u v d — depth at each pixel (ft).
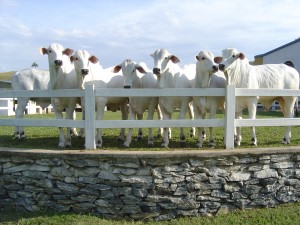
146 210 20.30
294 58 76.89
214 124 22.22
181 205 20.52
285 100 29.48
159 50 24.99
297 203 22.40
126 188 20.33
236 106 26.58
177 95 21.90
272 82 28.48
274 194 21.89
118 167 20.36
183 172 20.43
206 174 20.68
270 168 21.70
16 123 23.41
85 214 20.75
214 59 25.45
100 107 25.91
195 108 26.22
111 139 31.17
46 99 32.07
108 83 27.25
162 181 20.29
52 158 21.08
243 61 25.95
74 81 26.35
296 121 23.34
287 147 22.22
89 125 21.85
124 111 31.76
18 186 22.02
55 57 24.52
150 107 27.04
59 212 21.07
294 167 22.22
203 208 20.81
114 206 20.53
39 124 22.93
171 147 25.40
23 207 21.93
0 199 22.48
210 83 26.11
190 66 29.63
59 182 21.15
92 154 20.42
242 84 26.05
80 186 20.86
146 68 28.19
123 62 25.91
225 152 20.72
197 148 23.85
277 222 19.54
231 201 21.16
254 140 26.40
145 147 25.04
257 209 21.52
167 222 20.18
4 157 22.13
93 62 25.25
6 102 74.13
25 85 31.96
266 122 22.77
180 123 22.00
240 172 21.20
